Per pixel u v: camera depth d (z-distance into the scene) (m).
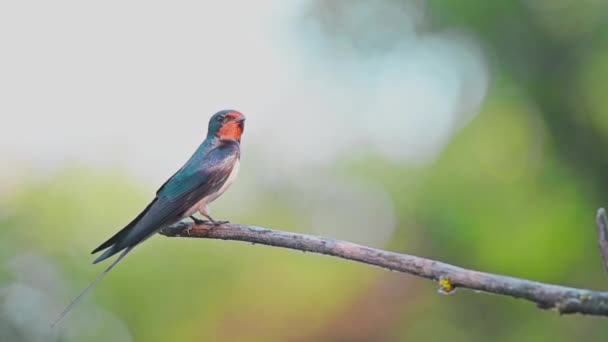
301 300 18.08
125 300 16.05
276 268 18.02
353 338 18.75
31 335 11.94
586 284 17.09
